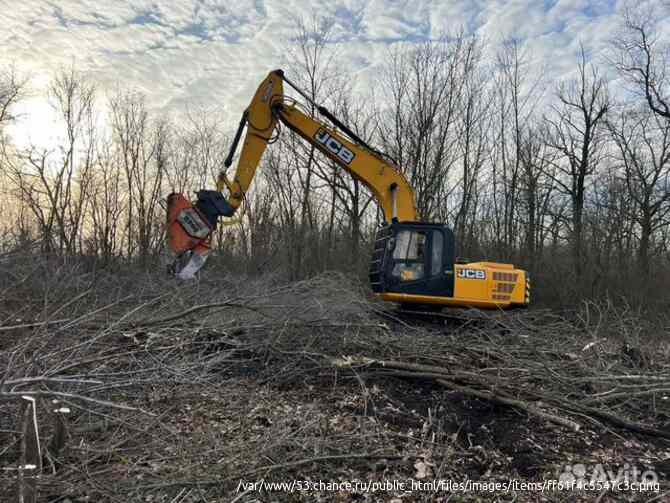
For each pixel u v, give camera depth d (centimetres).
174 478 426
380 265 1102
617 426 611
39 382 421
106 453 451
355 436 525
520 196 2538
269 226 2303
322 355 677
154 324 720
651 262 2412
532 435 568
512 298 1070
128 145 2919
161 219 2780
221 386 630
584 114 2489
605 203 2555
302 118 1112
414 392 659
